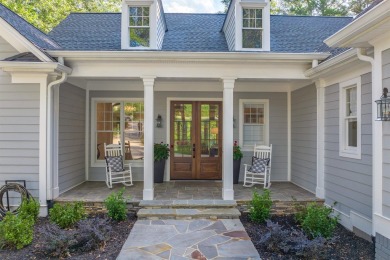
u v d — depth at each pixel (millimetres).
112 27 7254
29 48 4805
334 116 5133
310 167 6086
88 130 7309
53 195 5402
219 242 3953
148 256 3531
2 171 5176
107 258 3535
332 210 4551
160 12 6344
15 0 12312
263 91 7445
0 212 4918
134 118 7531
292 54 5129
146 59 5254
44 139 5172
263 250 3752
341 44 3633
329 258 3568
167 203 5199
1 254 3611
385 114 3230
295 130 7043
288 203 5363
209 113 7566
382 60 3352
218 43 6750
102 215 5164
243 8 5969
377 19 2852
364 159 4203
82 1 15250
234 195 5746
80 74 5418
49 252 3588
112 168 6543
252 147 7547
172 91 7449
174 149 7547
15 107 5172
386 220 3229
